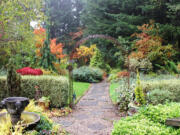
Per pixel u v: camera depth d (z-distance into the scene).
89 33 17.31
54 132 2.99
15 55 7.85
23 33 6.57
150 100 4.32
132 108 4.16
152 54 9.65
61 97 5.32
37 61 9.80
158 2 12.03
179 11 11.28
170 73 9.33
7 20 5.98
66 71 12.42
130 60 9.38
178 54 11.42
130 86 5.52
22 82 5.45
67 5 22.84
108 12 16.52
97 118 4.38
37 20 6.89
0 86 5.36
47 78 5.43
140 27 11.17
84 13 19.84
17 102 2.54
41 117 3.20
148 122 2.24
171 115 2.27
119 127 2.09
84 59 16.02
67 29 22.30
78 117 4.47
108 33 15.68
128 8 15.10
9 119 2.65
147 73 9.59
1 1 5.82
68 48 20.78
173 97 4.37
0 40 6.49
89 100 6.57
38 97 5.25
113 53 15.75
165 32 11.41
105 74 14.47
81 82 12.01
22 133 2.47
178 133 1.93
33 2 6.56
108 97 7.06
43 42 9.75
